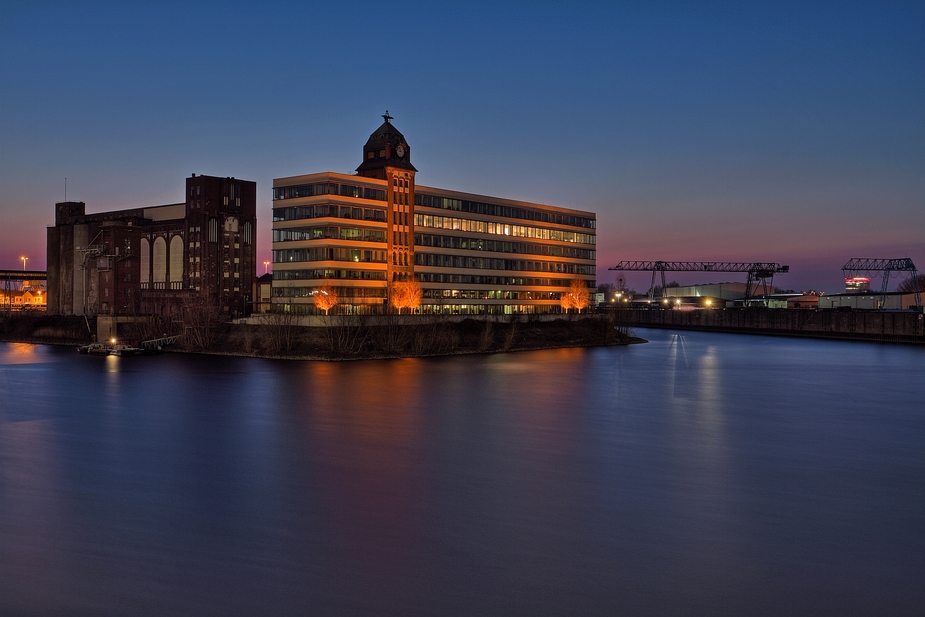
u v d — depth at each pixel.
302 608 32.62
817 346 199.88
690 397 99.00
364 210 175.50
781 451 65.06
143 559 38.00
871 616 32.47
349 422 76.69
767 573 36.88
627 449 65.12
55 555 38.50
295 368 130.50
